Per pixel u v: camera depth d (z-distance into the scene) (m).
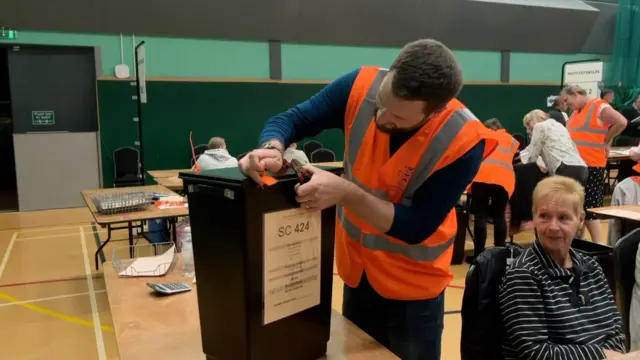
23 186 6.48
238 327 0.91
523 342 1.38
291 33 7.82
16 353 2.78
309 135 1.32
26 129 6.55
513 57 9.58
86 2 6.48
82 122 6.84
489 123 4.43
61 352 2.80
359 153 1.22
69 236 5.33
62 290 3.77
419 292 1.26
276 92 7.85
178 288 1.53
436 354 1.33
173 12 6.98
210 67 7.53
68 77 6.69
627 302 1.72
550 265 1.43
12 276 4.09
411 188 1.12
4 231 5.56
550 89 9.74
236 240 0.87
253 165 0.85
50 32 6.54
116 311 1.36
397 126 1.06
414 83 0.92
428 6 8.29
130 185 6.77
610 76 10.18
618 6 9.88
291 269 0.94
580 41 9.89
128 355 1.07
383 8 8.03
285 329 0.95
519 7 8.92
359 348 1.10
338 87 1.27
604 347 1.41
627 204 3.54
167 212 3.32
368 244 1.26
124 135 7.01
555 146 3.94
